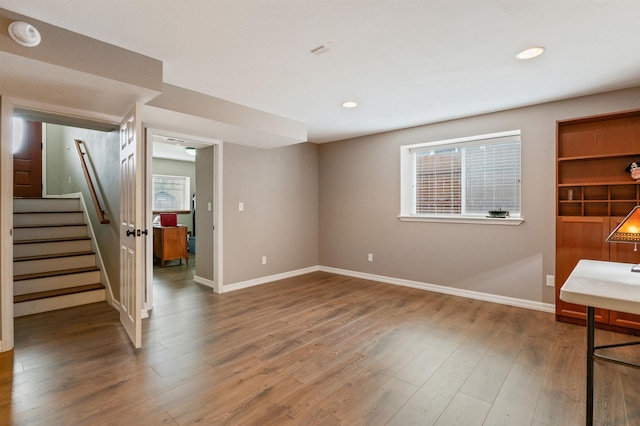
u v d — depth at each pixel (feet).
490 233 12.41
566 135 10.66
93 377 7.00
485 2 5.61
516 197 12.21
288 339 9.05
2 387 6.61
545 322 10.23
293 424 5.51
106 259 12.70
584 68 8.34
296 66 8.17
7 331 8.27
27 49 6.00
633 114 9.48
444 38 6.84
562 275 10.22
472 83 9.34
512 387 6.64
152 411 5.84
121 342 8.81
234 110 11.01
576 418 5.65
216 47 7.18
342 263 17.48
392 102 11.00
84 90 7.61
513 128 11.73
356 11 5.86
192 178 27.76
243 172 14.92
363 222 16.46
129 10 5.78
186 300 12.84
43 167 18.62
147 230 11.39
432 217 13.94
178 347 8.52
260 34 6.65
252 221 15.28
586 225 9.80
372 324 10.16
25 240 13.35
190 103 9.80
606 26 6.38
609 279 5.83
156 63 7.69
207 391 6.49
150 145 11.35
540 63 8.05
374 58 7.75
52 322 10.32
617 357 7.80
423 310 11.48
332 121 13.46
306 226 17.92
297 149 17.38
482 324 10.11
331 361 7.76
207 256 15.30
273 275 16.20
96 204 12.87
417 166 15.01
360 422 5.57
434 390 6.55
